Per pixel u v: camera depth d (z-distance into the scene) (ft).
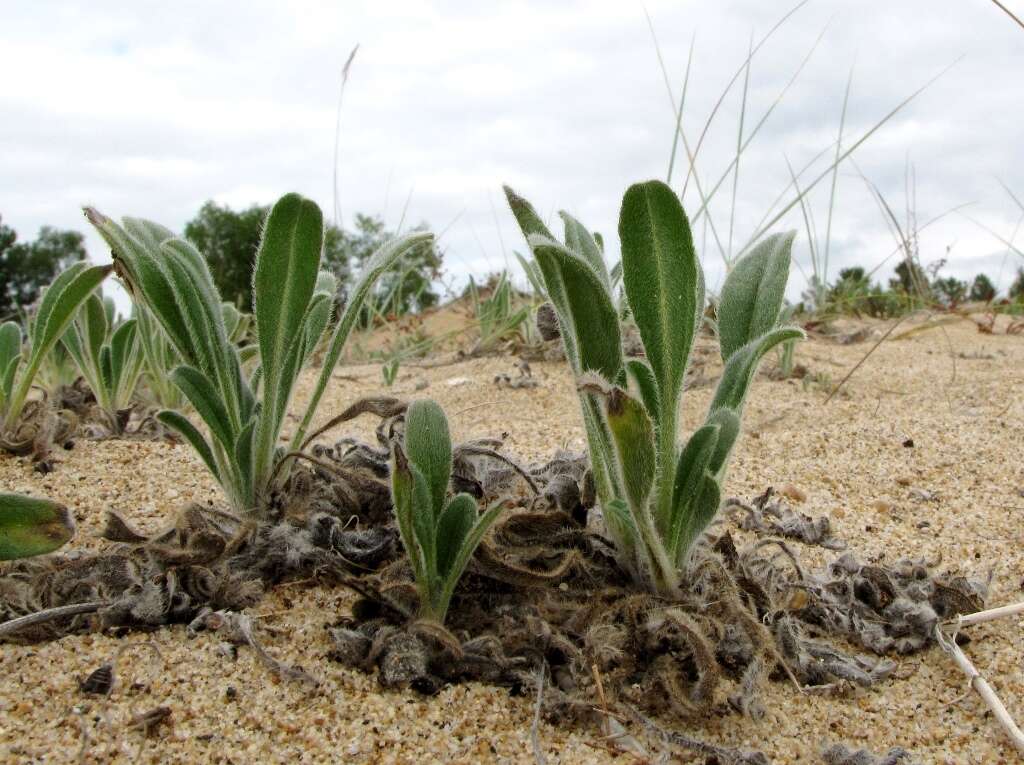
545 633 0.94
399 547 1.12
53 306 1.56
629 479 0.90
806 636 1.06
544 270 0.97
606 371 0.94
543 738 0.86
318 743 0.84
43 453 1.59
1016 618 1.09
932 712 0.93
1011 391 2.34
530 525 1.07
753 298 1.11
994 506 1.49
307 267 1.08
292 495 1.19
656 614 0.94
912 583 1.11
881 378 2.68
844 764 0.84
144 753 0.80
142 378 2.33
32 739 0.81
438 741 0.85
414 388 2.79
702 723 0.90
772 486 1.58
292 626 1.01
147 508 1.37
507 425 2.11
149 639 0.97
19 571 1.07
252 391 1.24
